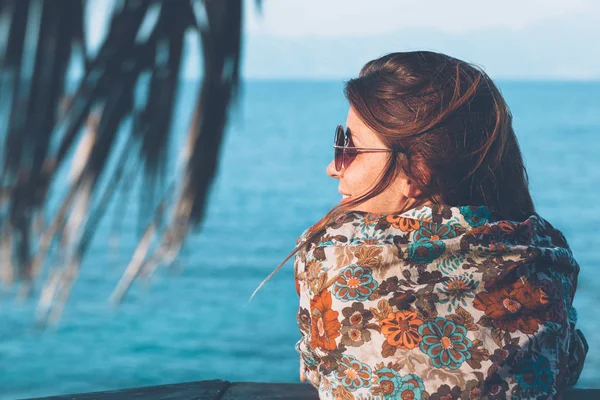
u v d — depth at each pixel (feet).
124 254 117.91
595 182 180.96
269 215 155.02
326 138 318.24
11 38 6.18
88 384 67.05
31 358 72.43
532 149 248.32
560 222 136.56
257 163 241.35
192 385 5.31
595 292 86.53
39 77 6.29
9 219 6.36
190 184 7.14
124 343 77.30
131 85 6.62
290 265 113.09
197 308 90.63
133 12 6.59
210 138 7.25
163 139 6.87
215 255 119.85
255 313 88.53
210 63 7.15
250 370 70.33
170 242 7.18
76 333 80.59
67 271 6.63
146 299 94.32
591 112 433.89
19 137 6.29
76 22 6.35
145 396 5.10
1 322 81.00
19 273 6.47
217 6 7.00
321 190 186.70
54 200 114.52
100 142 6.57
